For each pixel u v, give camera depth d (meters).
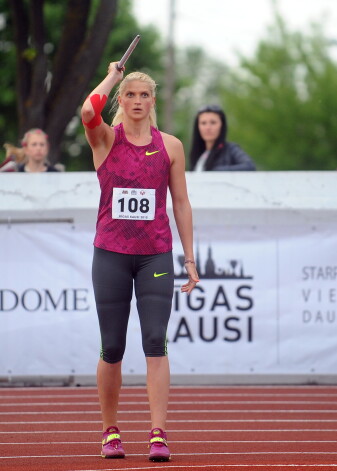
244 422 16.58
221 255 19.38
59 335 19.48
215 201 19.55
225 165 21.06
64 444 14.24
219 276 19.34
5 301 19.47
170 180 12.64
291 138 80.88
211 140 21.22
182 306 19.39
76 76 28.45
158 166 12.39
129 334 19.45
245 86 83.56
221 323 19.41
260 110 81.94
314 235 19.42
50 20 55.00
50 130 28.52
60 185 19.69
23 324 19.45
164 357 12.45
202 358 19.42
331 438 14.92
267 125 81.31
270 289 19.39
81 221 19.72
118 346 12.52
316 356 19.42
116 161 12.33
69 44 28.48
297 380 20.30
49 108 28.56
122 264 12.37
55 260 19.45
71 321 19.45
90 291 19.45
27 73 28.86
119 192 12.32
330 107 80.38
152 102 12.45
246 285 19.38
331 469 11.32
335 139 80.38
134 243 12.32
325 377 20.36
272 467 11.45
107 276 12.37
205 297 19.39
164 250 12.41
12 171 22.50
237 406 18.17
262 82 82.75
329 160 80.19
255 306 19.38
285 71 83.06
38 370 19.50
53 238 19.50
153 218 12.35
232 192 19.55
